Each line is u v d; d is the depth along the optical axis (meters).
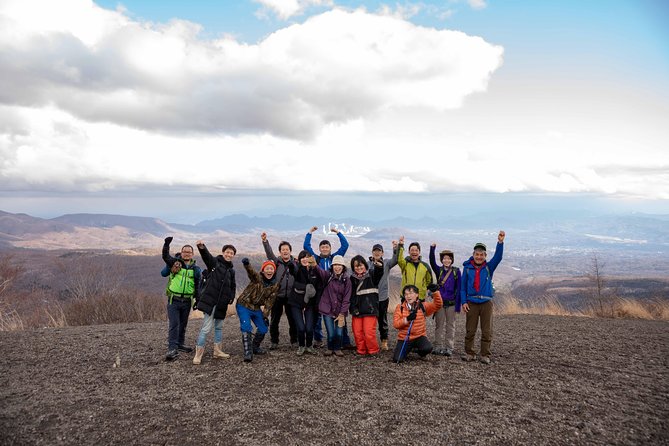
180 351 7.50
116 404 4.84
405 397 4.99
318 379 5.73
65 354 7.32
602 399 4.87
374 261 7.71
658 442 3.79
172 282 7.12
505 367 6.28
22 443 3.88
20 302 18.80
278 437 3.95
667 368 6.18
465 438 3.90
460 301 6.88
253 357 7.01
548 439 3.87
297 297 7.21
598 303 13.41
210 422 4.31
